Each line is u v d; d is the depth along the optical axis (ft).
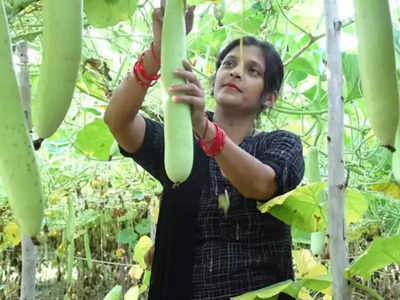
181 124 2.80
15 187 2.38
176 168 2.74
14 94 2.46
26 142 2.44
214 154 4.62
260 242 5.67
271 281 5.68
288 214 5.50
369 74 2.51
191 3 4.63
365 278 4.70
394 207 13.58
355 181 11.85
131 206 18.25
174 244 5.70
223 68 6.10
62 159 14.75
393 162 5.21
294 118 13.23
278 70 6.24
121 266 18.70
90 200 16.37
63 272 19.26
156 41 4.36
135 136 5.77
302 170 5.71
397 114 2.50
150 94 10.03
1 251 20.01
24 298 7.11
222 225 5.62
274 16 9.78
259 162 4.99
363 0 2.54
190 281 5.62
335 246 4.45
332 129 4.44
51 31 2.52
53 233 17.70
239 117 6.08
